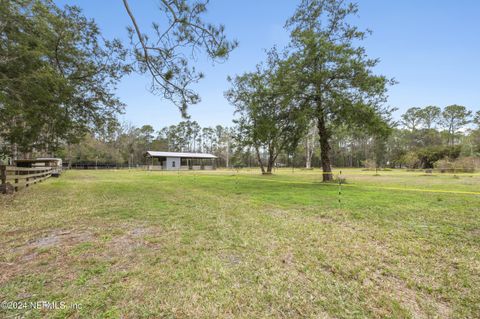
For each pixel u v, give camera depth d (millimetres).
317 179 15977
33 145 8508
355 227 4301
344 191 9273
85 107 8445
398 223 4527
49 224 4473
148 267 2719
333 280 2445
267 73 12227
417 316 1889
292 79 10602
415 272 2611
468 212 5363
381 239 3652
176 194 8516
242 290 2252
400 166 41906
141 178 17031
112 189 9953
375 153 47094
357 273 2594
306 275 2555
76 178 16656
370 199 7215
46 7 6207
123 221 4723
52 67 6691
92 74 7379
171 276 2514
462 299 2113
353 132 13141
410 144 45156
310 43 10336
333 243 3492
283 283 2381
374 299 2115
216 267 2721
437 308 1992
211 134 67938
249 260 2920
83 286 2303
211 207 6129
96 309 1962
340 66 10500
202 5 4777
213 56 5242
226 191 9375
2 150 9172
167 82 5969
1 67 5930
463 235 3787
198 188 10445
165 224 4512
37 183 12141
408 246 3350
